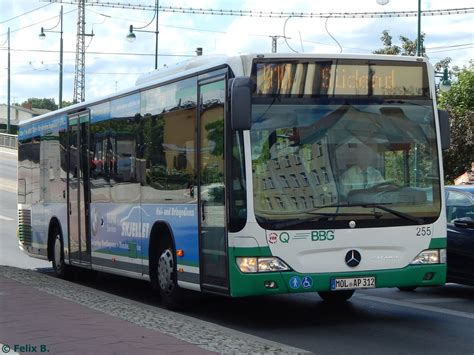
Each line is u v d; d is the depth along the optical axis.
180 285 10.41
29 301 10.87
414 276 9.41
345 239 9.15
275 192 8.98
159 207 11.01
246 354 7.36
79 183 14.12
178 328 8.83
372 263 9.24
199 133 9.89
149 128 11.39
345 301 11.94
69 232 14.65
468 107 34.00
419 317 10.39
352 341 8.71
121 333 8.32
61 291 12.36
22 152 17.66
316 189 9.12
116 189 12.52
